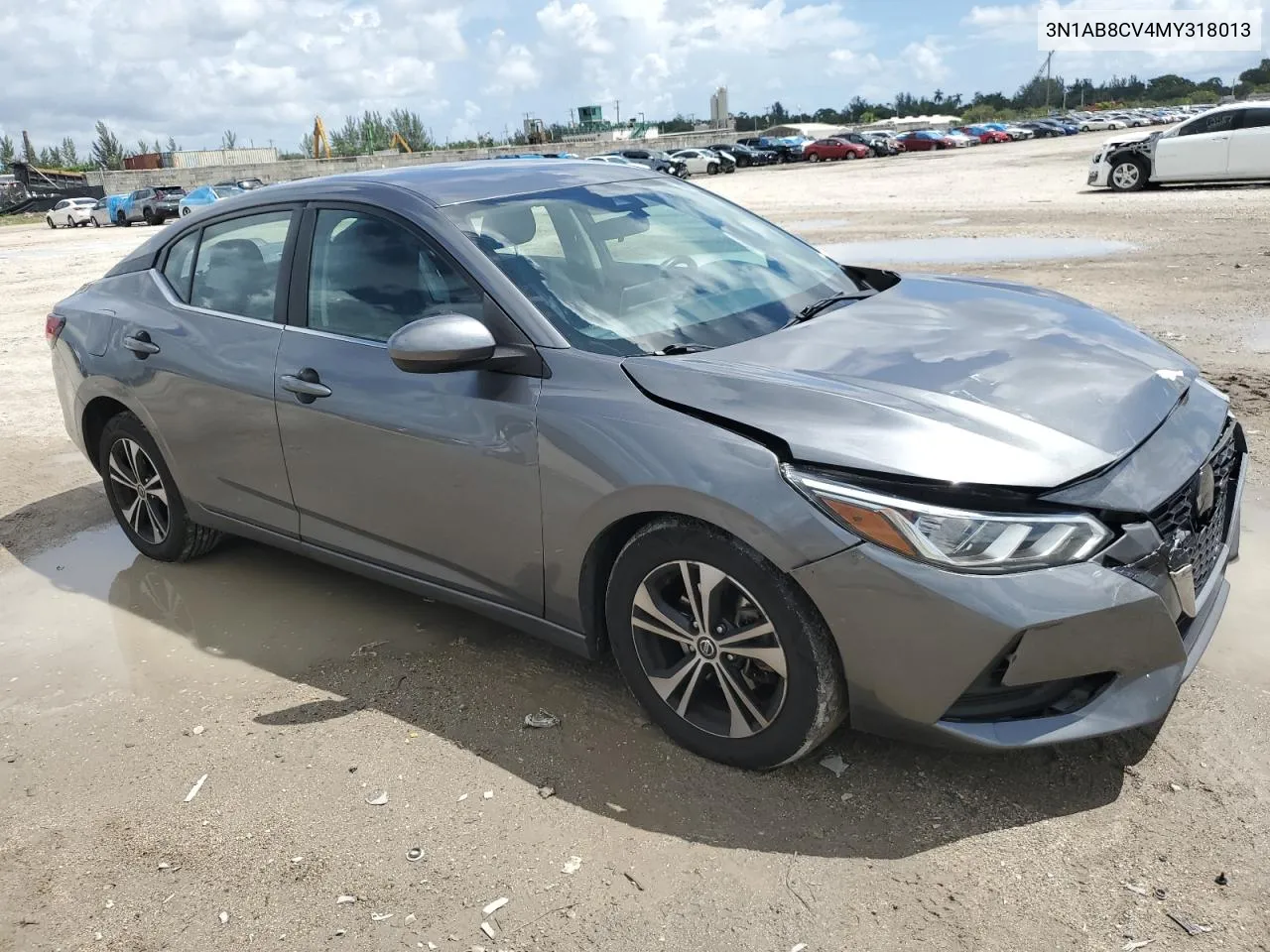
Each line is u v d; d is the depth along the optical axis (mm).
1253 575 3695
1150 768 2701
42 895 2598
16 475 6188
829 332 3088
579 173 3916
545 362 2977
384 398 3309
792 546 2469
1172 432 2693
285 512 3871
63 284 16266
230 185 37219
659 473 2650
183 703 3473
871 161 49906
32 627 4152
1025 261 11117
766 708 2723
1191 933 2174
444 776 2930
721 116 99500
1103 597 2344
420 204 3414
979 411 2564
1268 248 10852
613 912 2369
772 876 2441
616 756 2959
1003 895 2320
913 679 2438
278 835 2738
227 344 3867
